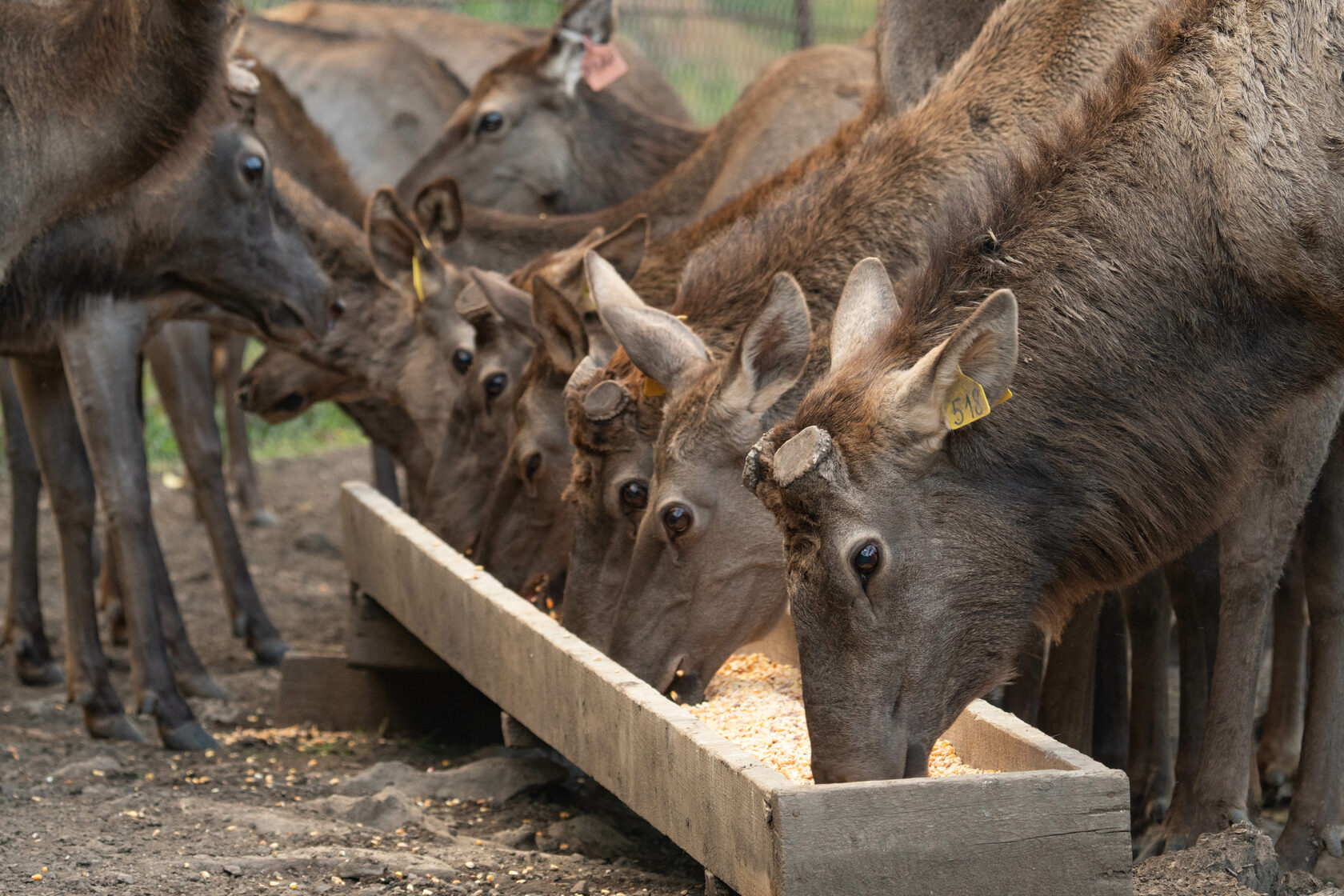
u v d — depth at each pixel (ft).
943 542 19.86
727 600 25.16
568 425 27.78
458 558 29.27
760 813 16.53
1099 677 28.66
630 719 20.54
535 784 28.02
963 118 27.04
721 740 18.47
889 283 22.13
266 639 41.81
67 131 29.81
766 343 23.95
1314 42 20.75
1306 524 24.30
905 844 16.28
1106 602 28.48
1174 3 22.53
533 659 24.40
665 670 25.21
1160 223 21.12
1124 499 20.77
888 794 16.24
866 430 19.69
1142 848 25.62
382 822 25.43
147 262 33.60
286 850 23.18
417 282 39.45
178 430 41.68
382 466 49.37
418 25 67.36
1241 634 23.38
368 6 68.95
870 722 19.57
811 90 42.09
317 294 36.47
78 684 33.99
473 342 39.11
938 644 19.89
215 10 29.68
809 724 19.88
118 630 42.75
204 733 32.63
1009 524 20.20
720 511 24.93
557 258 34.06
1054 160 21.83
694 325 27.17
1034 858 16.55
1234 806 23.22
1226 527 23.41
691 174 43.93
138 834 24.11
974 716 20.63
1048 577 20.77
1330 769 23.77
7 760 30.27
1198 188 21.08
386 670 34.24
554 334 29.58
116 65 29.55
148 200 33.09
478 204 52.80
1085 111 22.24
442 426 40.11
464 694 34.42
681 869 23.67
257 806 26.66
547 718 23.88
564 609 27.94
